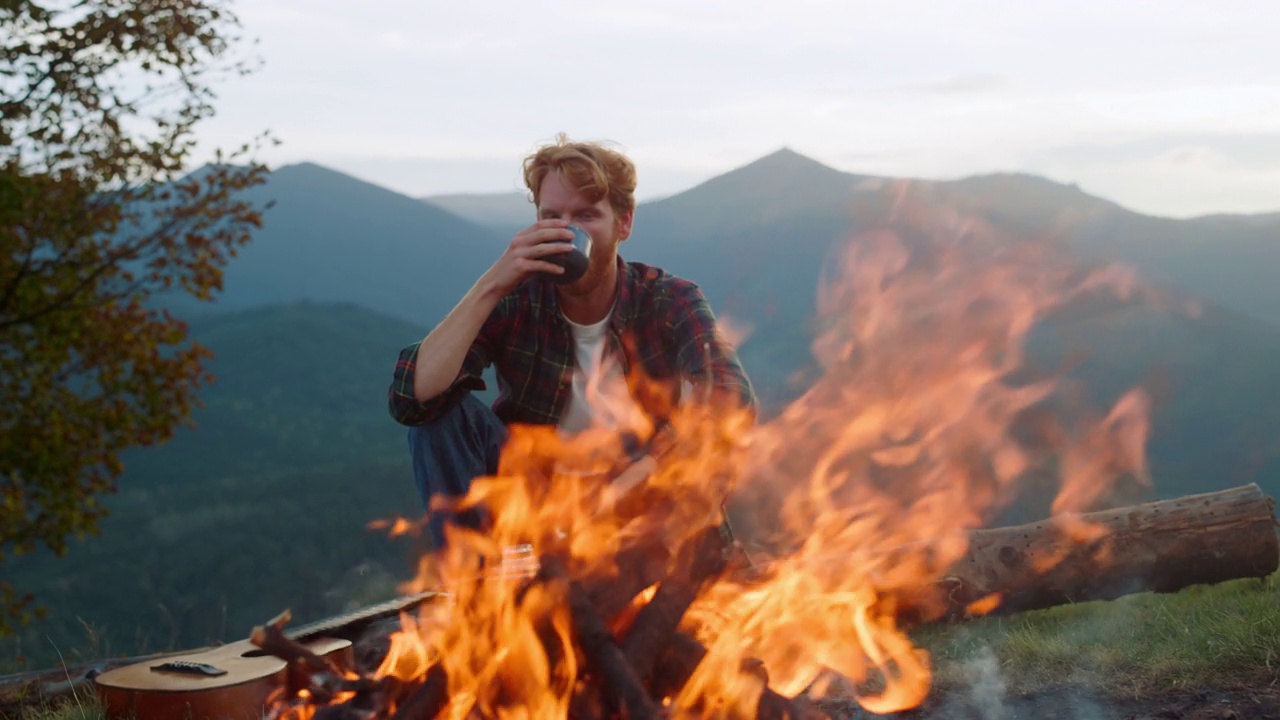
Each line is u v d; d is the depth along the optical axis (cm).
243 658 371
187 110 1057
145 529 6894
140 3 1027
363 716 231
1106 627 413
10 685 434
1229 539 481
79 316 1021
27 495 1038
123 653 515
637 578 246
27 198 983
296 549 6350
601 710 234
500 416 316
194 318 18575
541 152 297
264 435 12344
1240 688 320
